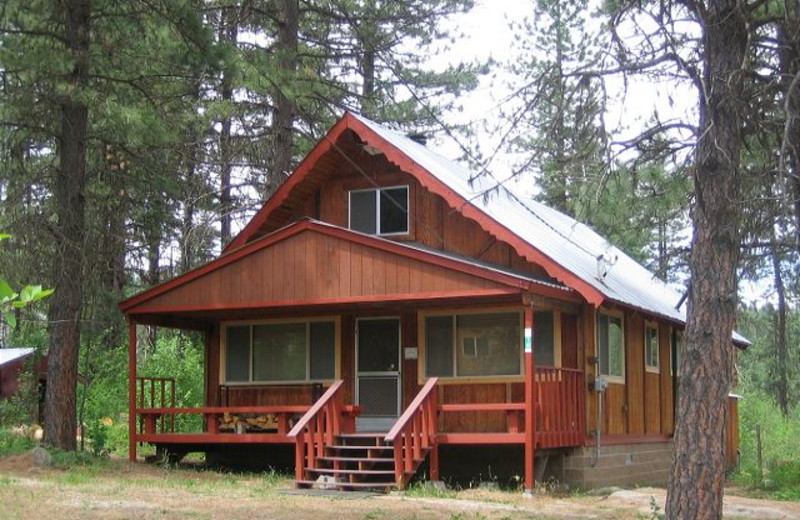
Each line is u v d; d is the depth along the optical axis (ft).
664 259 57.67
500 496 52.39
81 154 64.69
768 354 142.82
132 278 114.93
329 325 68.18
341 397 59.62
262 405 69.62
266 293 61.31
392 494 51.93
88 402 90.27
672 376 78.64
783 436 114.11
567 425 58.39
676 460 35.99
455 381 62.90
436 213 67.15
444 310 64.03
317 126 96.02
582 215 41.50
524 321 58.39
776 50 40.04
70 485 50.98
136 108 62.13
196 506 44.52
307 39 96.12
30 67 58.59
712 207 36.58
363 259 58.80
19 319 76.84
